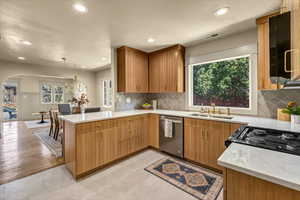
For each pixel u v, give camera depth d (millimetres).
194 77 3150
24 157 2605
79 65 5547
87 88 6914
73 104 5066
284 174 608
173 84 3008
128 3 1597
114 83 3141
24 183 1849
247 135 1233
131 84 3098
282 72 877
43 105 7219
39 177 1984
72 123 1951
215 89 2850
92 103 7102
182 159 2549
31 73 5242
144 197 1612
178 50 2934
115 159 2400
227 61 2688
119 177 1997
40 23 2064
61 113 4137
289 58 838
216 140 2104
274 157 787
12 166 2275
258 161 740
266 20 1837
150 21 2014
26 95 6770
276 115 2113
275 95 2117
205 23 2072
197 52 2945
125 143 2566
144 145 2949
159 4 1622
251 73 2314
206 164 2213
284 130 1349
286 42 851
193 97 3168
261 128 1434
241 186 731
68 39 2701
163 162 2439
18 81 6570
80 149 1950
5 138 3748
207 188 1754
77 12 1778
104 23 2070
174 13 1814
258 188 680
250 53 2301
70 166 2078
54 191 1702
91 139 2074
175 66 2971
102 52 3643
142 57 3336
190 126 2400
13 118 6750
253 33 2264
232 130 1949
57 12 1775
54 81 7520
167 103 3512
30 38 2664
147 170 2176
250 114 2355
